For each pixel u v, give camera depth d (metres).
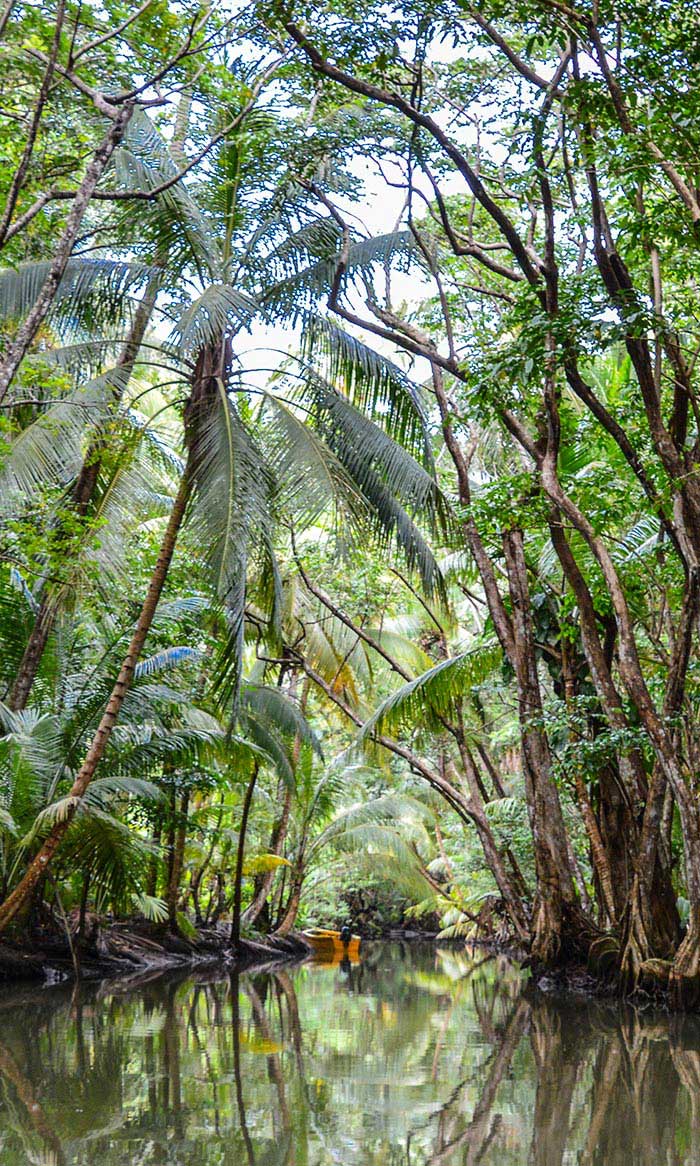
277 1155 5.21
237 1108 6.30
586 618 12.49
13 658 15.10
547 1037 9.39
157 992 13.48
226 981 15.78
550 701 15.25
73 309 12.55
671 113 9.22
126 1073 7.42
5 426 9.20
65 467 12.23
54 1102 6.44
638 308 9.79
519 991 13.82
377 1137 5.63
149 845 16.28
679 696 11.22
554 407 11.23
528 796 14.34
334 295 13.09
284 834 24.91
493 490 12.33
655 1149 5.40
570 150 12.84
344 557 13.36
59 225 12.00
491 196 14.29
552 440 11.28
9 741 13.38
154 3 8.86
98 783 14.08
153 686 14.59
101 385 12.26
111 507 12.92
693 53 9.26
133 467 13.23
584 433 13.33
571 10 9.62
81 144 10.21
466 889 30.22
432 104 13.46
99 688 14.23
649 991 11.62
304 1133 5.69
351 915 37.34
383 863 27.80
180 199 12.35
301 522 15.41
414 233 13.44
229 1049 8.59
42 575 10.21
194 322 10.65
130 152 12.49
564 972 13.50
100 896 15.08
